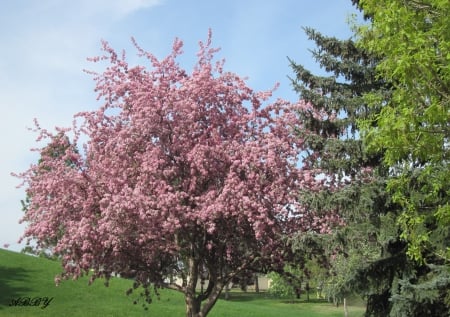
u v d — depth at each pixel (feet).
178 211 33.01
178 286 37.99
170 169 34.83
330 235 32.07
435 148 19.86
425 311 30.30
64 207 35.12
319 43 36.99
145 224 33.35
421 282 31.71
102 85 39.09
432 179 23.67
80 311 68.74
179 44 40.37
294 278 39.32
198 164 33.88
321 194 32.14
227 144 35.63
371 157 33.01
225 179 34.27
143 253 36.32
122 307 73.10
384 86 35.70
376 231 31.65
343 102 34.60
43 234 34.76
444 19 19.03
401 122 18.89
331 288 33.06
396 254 32.45
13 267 87.92
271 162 33.12
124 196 32.48
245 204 31.60
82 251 34.50
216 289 36.86
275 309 93.76
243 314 81.25
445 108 19.35
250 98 38.45
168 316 71.10
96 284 84.33
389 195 30.55
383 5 20.59
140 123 35.29
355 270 32.48
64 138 38.04
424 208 28.91
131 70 38.88
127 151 36.06
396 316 29.45
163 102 36.52
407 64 18.51
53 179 35.45
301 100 38.73
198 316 36.99
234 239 36.27
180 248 35.42
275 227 33.99
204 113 37.42
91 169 36.88
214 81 37.70
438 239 28.96
